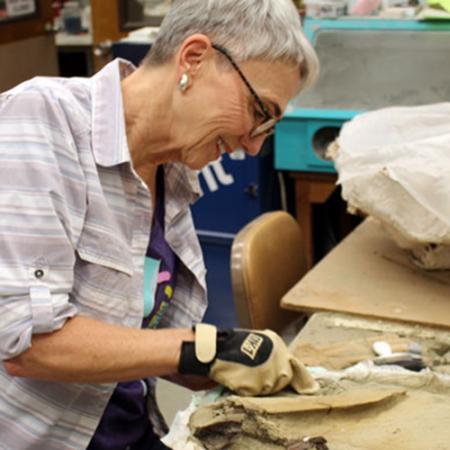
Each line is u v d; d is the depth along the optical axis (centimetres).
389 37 248
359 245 177
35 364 99
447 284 156
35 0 371
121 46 265
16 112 101
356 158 156
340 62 247
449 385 118
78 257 104
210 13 101
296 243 190
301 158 241
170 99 106
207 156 111
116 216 108
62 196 99
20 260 96
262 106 106
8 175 98
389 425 107
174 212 126
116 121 106
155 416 138
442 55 241
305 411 108
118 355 102
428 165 145
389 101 234
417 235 151
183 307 133
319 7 257
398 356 128
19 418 109
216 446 104
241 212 276
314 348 133
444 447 102
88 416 112
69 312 100
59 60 420
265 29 102
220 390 117
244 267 164
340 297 152
